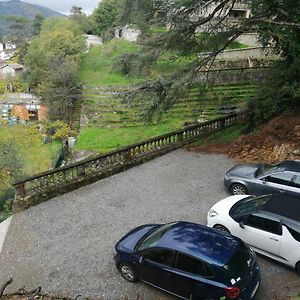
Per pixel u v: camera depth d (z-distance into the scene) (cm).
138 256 915
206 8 1812
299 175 1164
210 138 1969
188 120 3138
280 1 1802
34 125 3675
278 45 1964
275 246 937
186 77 1831
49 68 5116
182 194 1409
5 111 4662
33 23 11731
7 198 2367
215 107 3166
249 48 3662
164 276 873
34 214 1347
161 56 1945
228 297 769
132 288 955
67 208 1368
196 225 934
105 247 1135
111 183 1534
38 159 3303
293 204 972
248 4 1956
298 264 918
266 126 1838
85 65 5719
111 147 3183
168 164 1688
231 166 1630
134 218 1277
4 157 2942
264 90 1944
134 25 1923
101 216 1302
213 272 790
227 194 1379
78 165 1509
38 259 1112
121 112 3953
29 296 836
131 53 1873
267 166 1308
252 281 816
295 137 1639
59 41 5734
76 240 1184
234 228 1011
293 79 1845
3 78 6131
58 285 998
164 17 1786
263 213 959
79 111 4594
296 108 1806
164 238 895
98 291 959
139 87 1845
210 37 1936
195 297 828
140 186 1495
